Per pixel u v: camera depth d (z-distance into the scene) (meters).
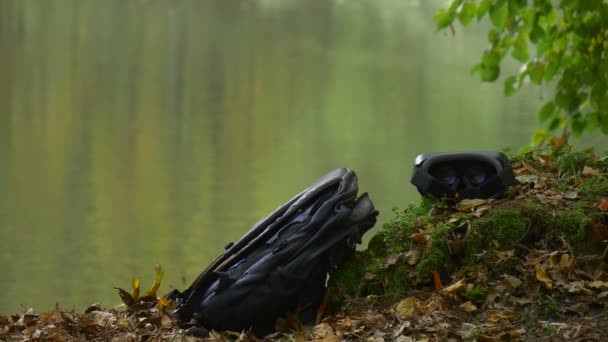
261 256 4.91
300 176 31.92
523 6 9.18
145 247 21.14
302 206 5.03
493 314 4.53
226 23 96.00
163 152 37.59
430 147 36.50
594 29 9.44
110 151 37.91
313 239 4.86
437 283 4.84
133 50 74.94
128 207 26.77
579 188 5.25
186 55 73.06
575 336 4.29
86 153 37.47
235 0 116.75
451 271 4.91
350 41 80.69
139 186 30.16
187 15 101.88
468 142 36.41
